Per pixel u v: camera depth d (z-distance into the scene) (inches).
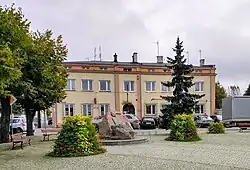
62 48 1125.7
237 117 1584.6
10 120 1048.2
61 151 623.2
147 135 1139.9
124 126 880.3
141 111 2003.0
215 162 521.0
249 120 1590.8
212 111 2070.6
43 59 995.3
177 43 1202.6
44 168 509.7
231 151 658.2
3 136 932.0
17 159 618.2
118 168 486.0
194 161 532.7
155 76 2033.7
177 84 1173.1
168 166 492.4
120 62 2065.7
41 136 1128.2
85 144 627.2
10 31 773.9
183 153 633.0
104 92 1963.6
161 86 2037.4
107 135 863.1
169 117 1159.0
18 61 758.5
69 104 1904.5
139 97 2003.0
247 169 461.7
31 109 1154.0
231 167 477.4
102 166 505.4
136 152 655.8
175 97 1169.4
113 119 891.4
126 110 1999.3
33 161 582.2
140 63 2059.5
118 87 1982.0
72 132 629.0
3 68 633.0
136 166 497.4
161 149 704.4
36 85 997.2
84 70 1934.1
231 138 972.6
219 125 1187.3
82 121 639.1
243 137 1007.6
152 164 510.9
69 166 516.7
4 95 761.0
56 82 1064.8
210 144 805.9
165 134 1184.8
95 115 1940.2
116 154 627.5
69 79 1908.2
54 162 558.9
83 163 536.4
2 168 526.3
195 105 1195.9
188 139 906.1
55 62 1091.3
